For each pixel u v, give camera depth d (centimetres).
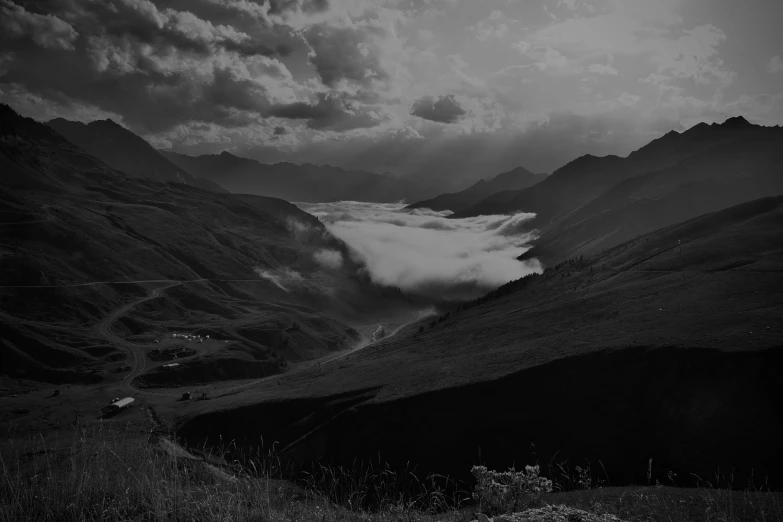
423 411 7756
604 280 14200
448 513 952
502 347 10462
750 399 5494
